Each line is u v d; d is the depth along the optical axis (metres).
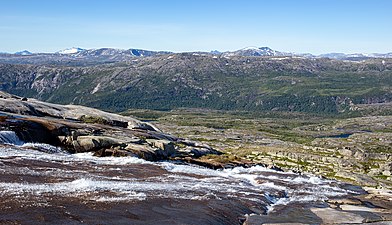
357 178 101.81
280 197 59.56
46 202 37.56
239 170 83.81
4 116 73.38
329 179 85.94
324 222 45.94
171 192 49.44
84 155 71.31
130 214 37.84
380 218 49.59
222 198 49.97
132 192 46.28
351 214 50.94
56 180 47.25
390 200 64.31
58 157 63.91
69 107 107.38
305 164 127.38
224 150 160.38
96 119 101.50
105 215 36.34
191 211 41.97
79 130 78.50
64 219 33.78
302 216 48.19
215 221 40.22
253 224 41.97
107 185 48.19
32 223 32.00
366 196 67.31
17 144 67.00
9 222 31.55
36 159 58.44
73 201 39.22
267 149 163.38
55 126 74.88
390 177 110.06
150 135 96.50
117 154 73.00
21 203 36.31
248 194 55.50
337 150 164.00
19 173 47.94
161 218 38.19
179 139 113.00
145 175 59.72
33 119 75.75
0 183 42.28
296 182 75.50
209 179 64.12
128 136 86.25
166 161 80.06
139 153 75.75
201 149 103.75
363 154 146.50
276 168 96.06
